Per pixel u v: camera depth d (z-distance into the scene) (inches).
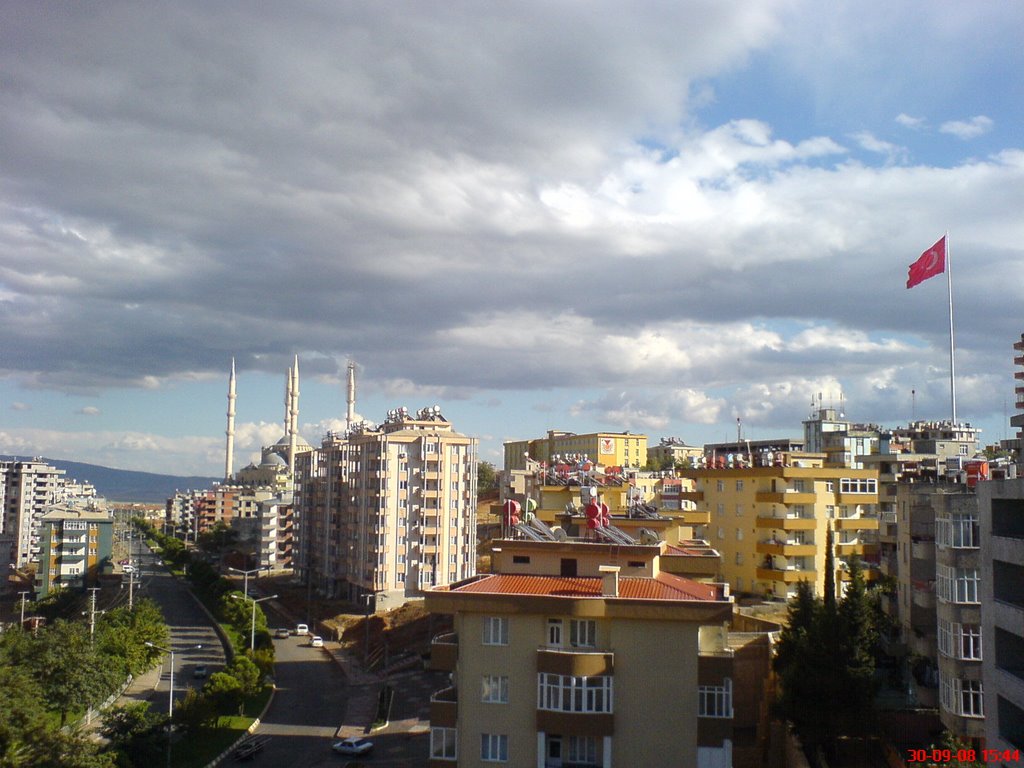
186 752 3016.7
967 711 2023.9
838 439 5374.0
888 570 3070.9
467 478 5979.3
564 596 1881.2
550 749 1870.1
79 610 6240.2
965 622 2050.9
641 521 2807.6
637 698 1839.3
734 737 2327.8
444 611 1909.4
